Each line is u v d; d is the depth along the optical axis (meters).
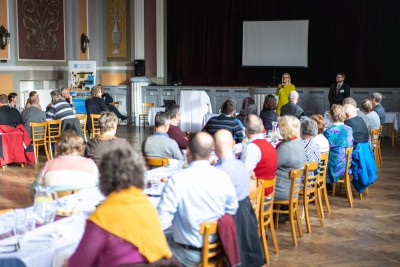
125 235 2.25
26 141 8.50
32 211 3.23
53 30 13.08
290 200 4.95
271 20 14.67
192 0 15.27
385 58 13.83
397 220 5.84
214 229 3.09
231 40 15.20
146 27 14.48
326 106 12.57
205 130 6.36
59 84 13.46
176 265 2.37
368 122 7.80
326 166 5.82
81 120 10.05
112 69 14.42
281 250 4.87
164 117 5.15
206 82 15.48
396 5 13.57
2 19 11.66
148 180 4.08
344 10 14.07
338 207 6.34
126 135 12.03
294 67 14.56
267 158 4.53
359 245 5.02
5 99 8.54
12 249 2.72
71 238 2.90
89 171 3.76
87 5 14.10
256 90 12.98
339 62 14.27
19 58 12.12
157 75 15.02
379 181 7.74
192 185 3.09
